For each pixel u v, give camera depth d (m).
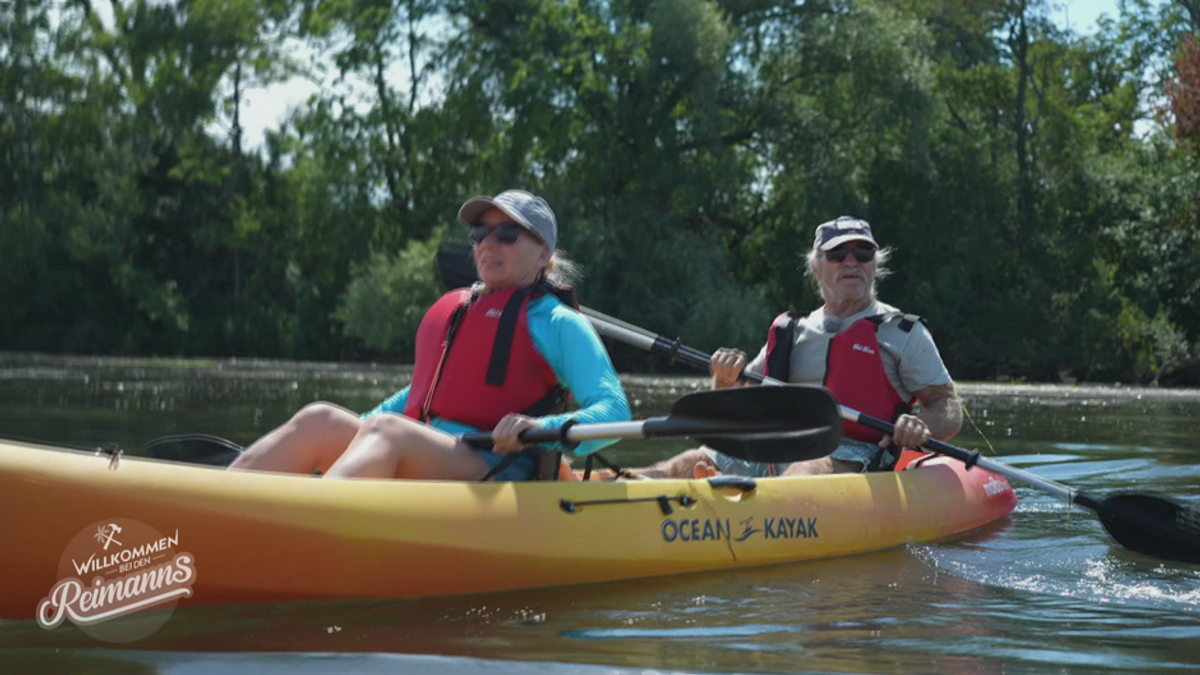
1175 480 5.27
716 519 3.33
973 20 25.55
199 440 3.51
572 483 3.11
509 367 3.20
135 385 11.92
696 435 3.03
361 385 12.71
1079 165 22.38
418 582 2.76
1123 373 20.30
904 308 21.67
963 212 21.70
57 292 24.77
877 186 22.31
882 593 2.98
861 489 3.82
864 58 20.38
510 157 20.48
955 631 2.56
